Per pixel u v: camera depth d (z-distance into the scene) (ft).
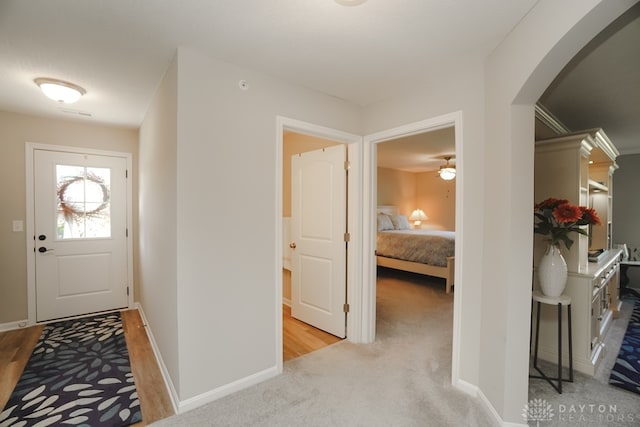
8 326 10.27
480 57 6.44
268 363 7.43
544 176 8.50
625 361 8.34
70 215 11.30
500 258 5.78
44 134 10.75
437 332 10.29
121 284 12.28
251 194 7.11
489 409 6.03
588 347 7.71
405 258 17.26
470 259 6.73
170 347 6.72
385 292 15.47
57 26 5.34
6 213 10.24
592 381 7.34
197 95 6.25
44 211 10.84
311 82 7.75
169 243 6.64
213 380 6.56
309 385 7.10
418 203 25.93
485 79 6.48
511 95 5.42
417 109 7.91
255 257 7.20
